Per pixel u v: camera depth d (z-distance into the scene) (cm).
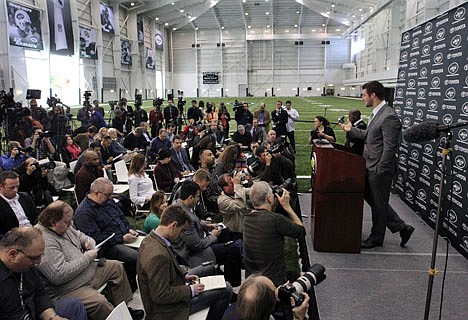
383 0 2598
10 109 912
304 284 199
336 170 378
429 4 1842
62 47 2394
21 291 221
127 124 1171
